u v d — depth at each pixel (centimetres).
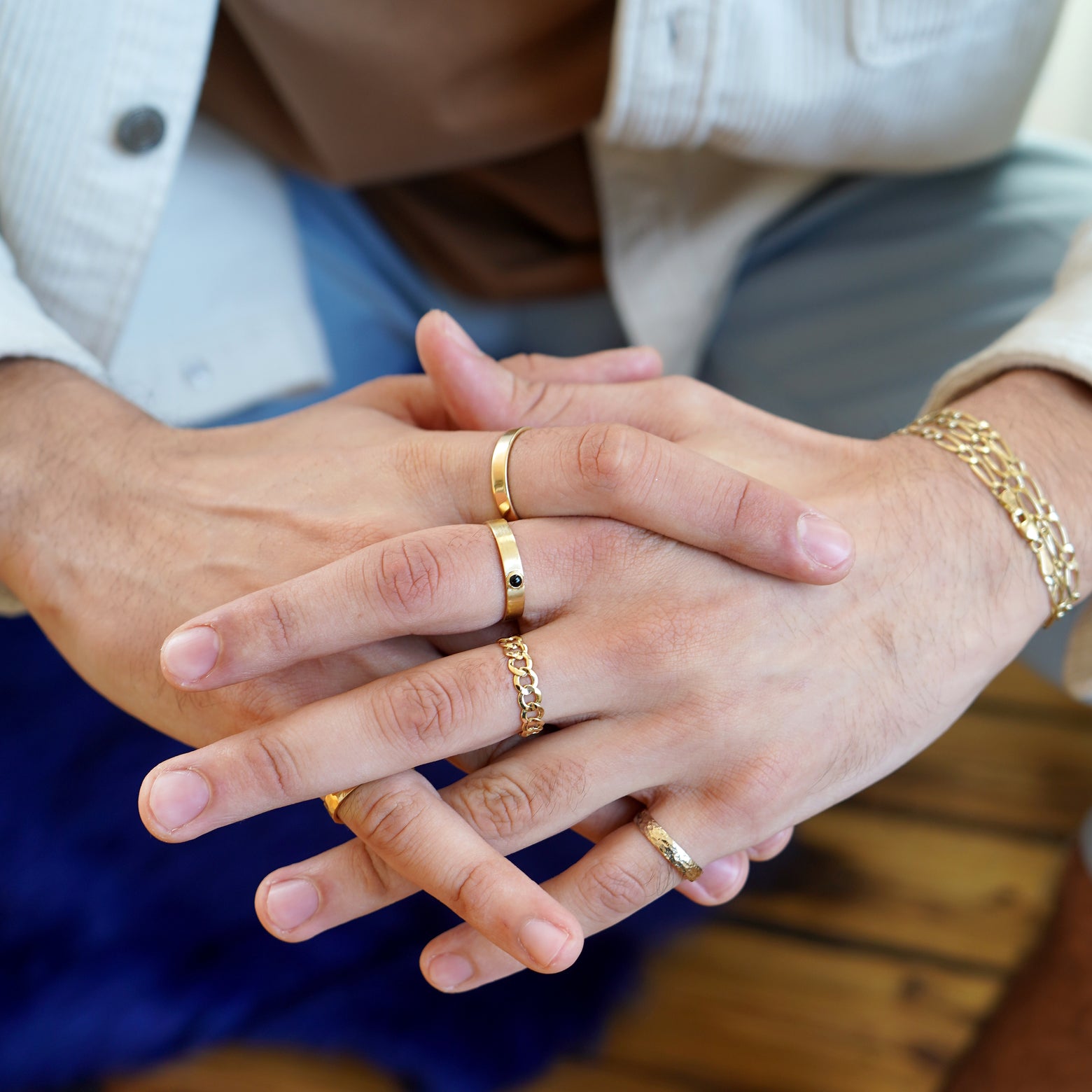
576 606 43
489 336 65
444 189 60
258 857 57
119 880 56
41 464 46
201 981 55
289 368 58
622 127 52
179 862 57
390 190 60
